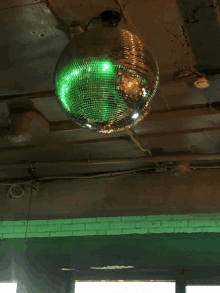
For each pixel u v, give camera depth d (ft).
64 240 17.03
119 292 18.53
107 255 18.21
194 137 12.90
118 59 6.72
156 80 7.23
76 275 19.25
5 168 14.66
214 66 9.87
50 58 9.61
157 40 9.09
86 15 8.34
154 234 15.97
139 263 18.63
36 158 14.71
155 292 18.13
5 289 19.58
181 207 14.89
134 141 13.00
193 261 17.81
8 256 19.36
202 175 14.94
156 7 8.23
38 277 19.42
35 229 17.26
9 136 11.85
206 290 17.60
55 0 8.04
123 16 8.34
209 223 15.53
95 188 15.79
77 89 6.86
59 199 15.97
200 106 11.62
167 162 14.10
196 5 8.16
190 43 9.14
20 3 8.09
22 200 16.30
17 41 9.10
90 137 13.35
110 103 6.88
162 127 12.45
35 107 11.91
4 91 10.93
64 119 12.65
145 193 15.23
